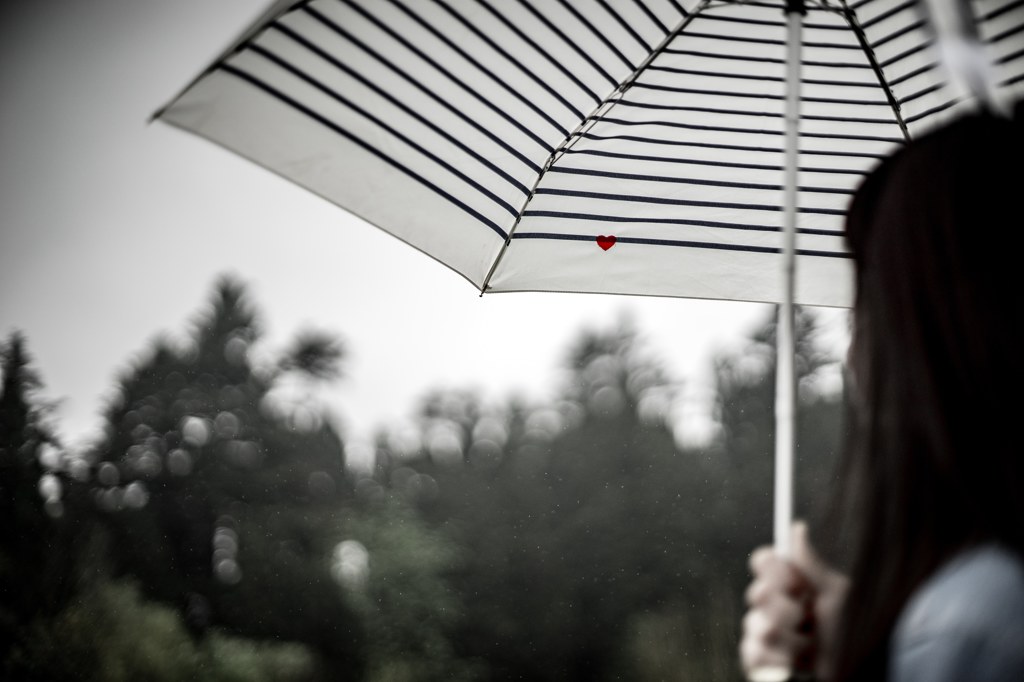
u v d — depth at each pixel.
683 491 40.28
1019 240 0.75
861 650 0.71
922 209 0.79
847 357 0.91
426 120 1.55
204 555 39.88
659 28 1.76
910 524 0.73
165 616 20.64
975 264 0.75
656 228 1.86
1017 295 0.74
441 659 34.38
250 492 41.03
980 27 1.65
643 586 38.38
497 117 1.65
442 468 49.81
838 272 1.91
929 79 1.81
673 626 26.36
